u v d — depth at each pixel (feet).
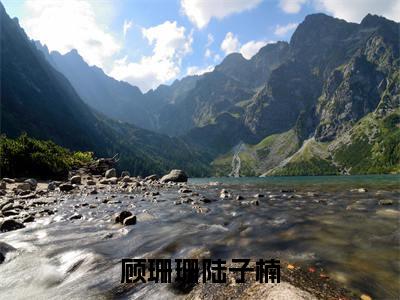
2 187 90.48
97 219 44.70
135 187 103.55
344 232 33.81
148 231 36.70
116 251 29.17
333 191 84.89
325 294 18.81
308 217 42.83
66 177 154.10
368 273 22.17
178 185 124.57
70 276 23.77
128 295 20.26
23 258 27.71
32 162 135.54
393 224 37.11
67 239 33.65
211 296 19.30
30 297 20.57
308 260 25.08
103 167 195.62
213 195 76.48
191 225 39.50
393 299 18.21
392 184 128.77
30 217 43.75
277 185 127.54
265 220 41.42
